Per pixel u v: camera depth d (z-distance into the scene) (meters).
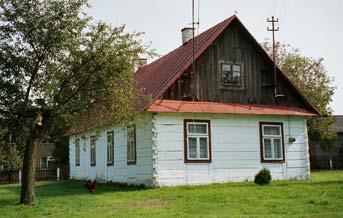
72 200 18.47
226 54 25.98
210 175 23.80
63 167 44.00
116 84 18.22
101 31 17.91
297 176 26.27
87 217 13.60
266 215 13.12
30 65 17.44
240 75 26.19
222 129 24.55
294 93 27.50
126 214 13.91
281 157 26.03
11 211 15.89
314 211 13.83
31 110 17.56
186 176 23.22
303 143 26.81
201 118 24.06
